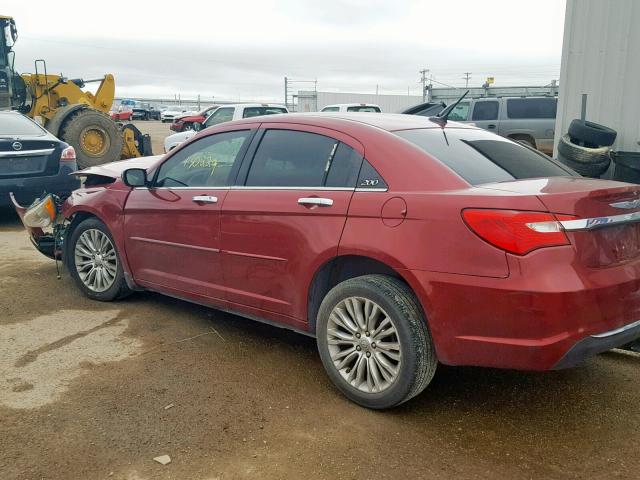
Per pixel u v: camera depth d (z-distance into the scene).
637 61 5.89
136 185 4.74
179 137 15.45
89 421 3.25
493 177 3.45
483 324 2.96
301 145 3.90
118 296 5.21
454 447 3.05
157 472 2.82
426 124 4.00
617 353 4.24
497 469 2.86
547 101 14.96
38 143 8.50
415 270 3.13
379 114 4.23
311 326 3.76
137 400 3.49
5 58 13.16
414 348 3.17
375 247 3.28
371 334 3.37
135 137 14.90
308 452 2.99
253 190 3.99
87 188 5.43
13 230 8.66
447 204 3.09
